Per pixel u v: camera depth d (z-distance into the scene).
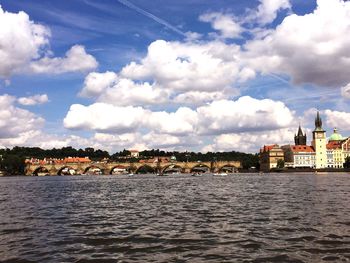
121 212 61.28
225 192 105.19
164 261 29.94
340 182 150.25
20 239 38.97
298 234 38.62
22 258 31.20
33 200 89.69
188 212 58.88
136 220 51.50
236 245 34.66
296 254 30.98
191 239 37.66
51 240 38.31
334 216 50.59
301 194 89.75
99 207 70.12
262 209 60.34
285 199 77.31
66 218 54.84
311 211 56.12
